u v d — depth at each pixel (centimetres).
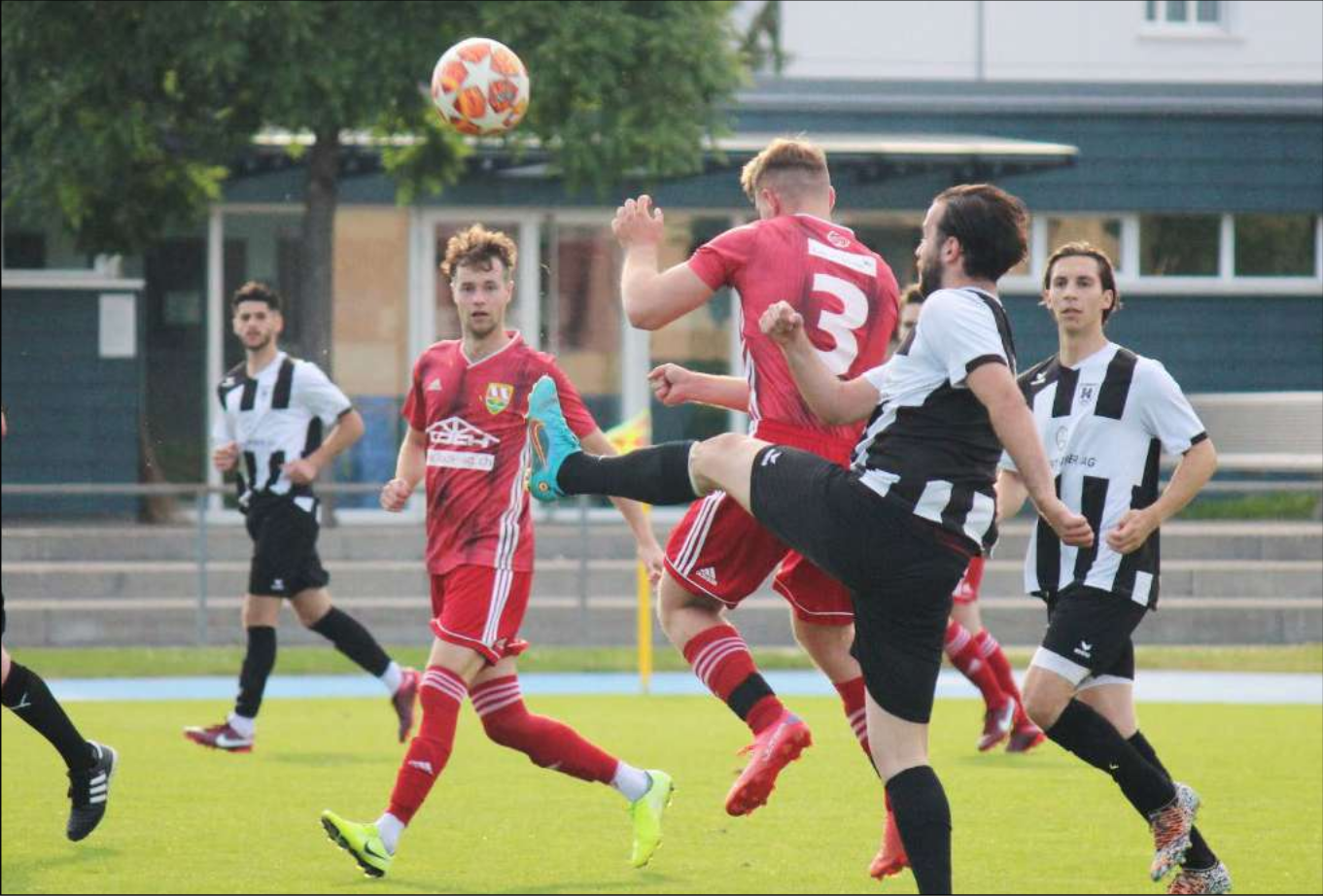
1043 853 2109
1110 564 1964
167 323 5822
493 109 2302
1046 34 5997
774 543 1903
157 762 2886
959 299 1611
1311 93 6034
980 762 2888
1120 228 6047
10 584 4709
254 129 4669
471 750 3080
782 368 1839
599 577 4866
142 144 4428
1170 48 6019
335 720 3491
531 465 1992
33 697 2072
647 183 5903
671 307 1841
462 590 2072
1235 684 4044
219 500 5847
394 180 5072
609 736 3198
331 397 3011
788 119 5928
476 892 1897
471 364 2134
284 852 2122
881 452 1627
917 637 1638
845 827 2311
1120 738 1914
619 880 1961
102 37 4397
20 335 5700
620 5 4375
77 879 1958
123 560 5041
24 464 5709
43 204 4681
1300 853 2092
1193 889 1878
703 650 1903
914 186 5962
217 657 4400
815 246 1869
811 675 4203
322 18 4297
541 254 5947
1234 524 5338
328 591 4775
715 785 2648
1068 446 2006
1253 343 6059
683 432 6009
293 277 5847
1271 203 6047
